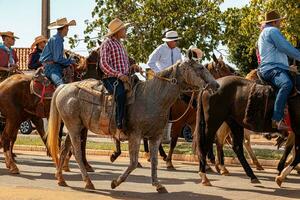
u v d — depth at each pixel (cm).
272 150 1753
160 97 995
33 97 1301
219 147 1316
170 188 1102
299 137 1077
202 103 1148
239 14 2500
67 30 1283
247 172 1177
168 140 1917
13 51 1516
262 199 987
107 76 1014
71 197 945
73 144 1070
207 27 2505
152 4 2494
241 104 1108
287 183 1184
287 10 2019
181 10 2481
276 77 1060
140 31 2528
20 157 1670
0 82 1452
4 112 1307
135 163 1012
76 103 1060
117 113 994
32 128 2794
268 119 1082
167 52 1366
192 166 1484
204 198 992
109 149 1811
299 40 2030
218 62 1345
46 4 1959
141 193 1034
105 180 1198
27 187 1062
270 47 1080
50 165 1452
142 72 1074
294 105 1058
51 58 1279
